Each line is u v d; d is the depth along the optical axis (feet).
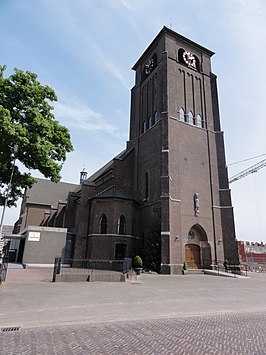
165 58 110.73
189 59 119.03
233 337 21.98
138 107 127.54
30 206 156.56
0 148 49.21
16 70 54.65
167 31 116.26
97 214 97.19
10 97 52.85
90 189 105.50
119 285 51.83
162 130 99.91
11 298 35.65
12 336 21.43
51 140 57.57
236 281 66.95
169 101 104.27
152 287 50.93
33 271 70.49
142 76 131.34
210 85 121.29
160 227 89.56
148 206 100.58
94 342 20.21
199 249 95.45
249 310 33.78
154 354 17.94
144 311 31.24
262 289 53.47
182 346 19.62
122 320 27.17
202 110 114.83
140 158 114.73
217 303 37.63
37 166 55.42
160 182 95.96
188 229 92.48
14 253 111.34
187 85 114.11
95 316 28.32
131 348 19.04
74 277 53.78
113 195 97.14
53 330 23.30
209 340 21.13
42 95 56.59
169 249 82.28
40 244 85.81
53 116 58.85
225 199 102.89
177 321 27.22
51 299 35.88
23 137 48.70
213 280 67.46
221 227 99.96
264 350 19.01
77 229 99.35
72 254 100.07
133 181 115.44
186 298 40.57
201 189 100.78
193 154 103.71
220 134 112.47
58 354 17.61
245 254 182.70
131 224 97.19
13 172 55.26
